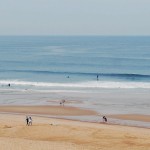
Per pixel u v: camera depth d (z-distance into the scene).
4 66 128.88
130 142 35.06
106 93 72.94
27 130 40.00
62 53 187.62
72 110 56.88
